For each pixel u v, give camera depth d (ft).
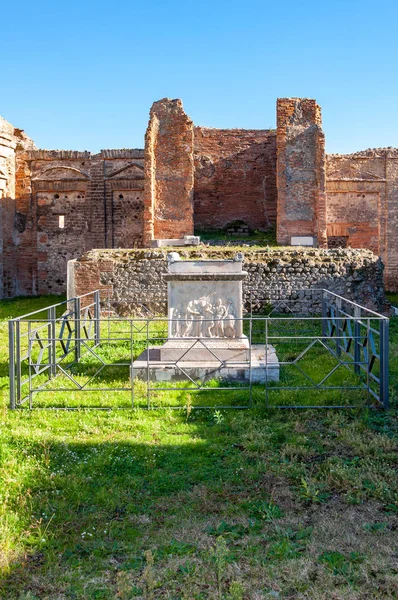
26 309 61.62
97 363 31.63
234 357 28.04
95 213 79.15
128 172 78.84
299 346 36.04
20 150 78.79
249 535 13.88
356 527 14.07
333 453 18.72
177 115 70.44
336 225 78.89
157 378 27.17
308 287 50.78
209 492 16.05
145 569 12.17
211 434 20.35
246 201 81.00
